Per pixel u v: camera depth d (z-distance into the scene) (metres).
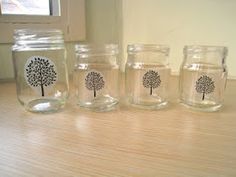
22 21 0.60
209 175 0.21
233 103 0.45
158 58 0.43
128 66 0.44
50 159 0.24
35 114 0.38
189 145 0.27
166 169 0.22
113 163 0.23
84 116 0.38
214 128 0.33
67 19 0.69
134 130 0.32
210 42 0.66
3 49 0.59
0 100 0.47
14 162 0.23
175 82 0.64
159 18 0.72
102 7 0.76
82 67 0.41
